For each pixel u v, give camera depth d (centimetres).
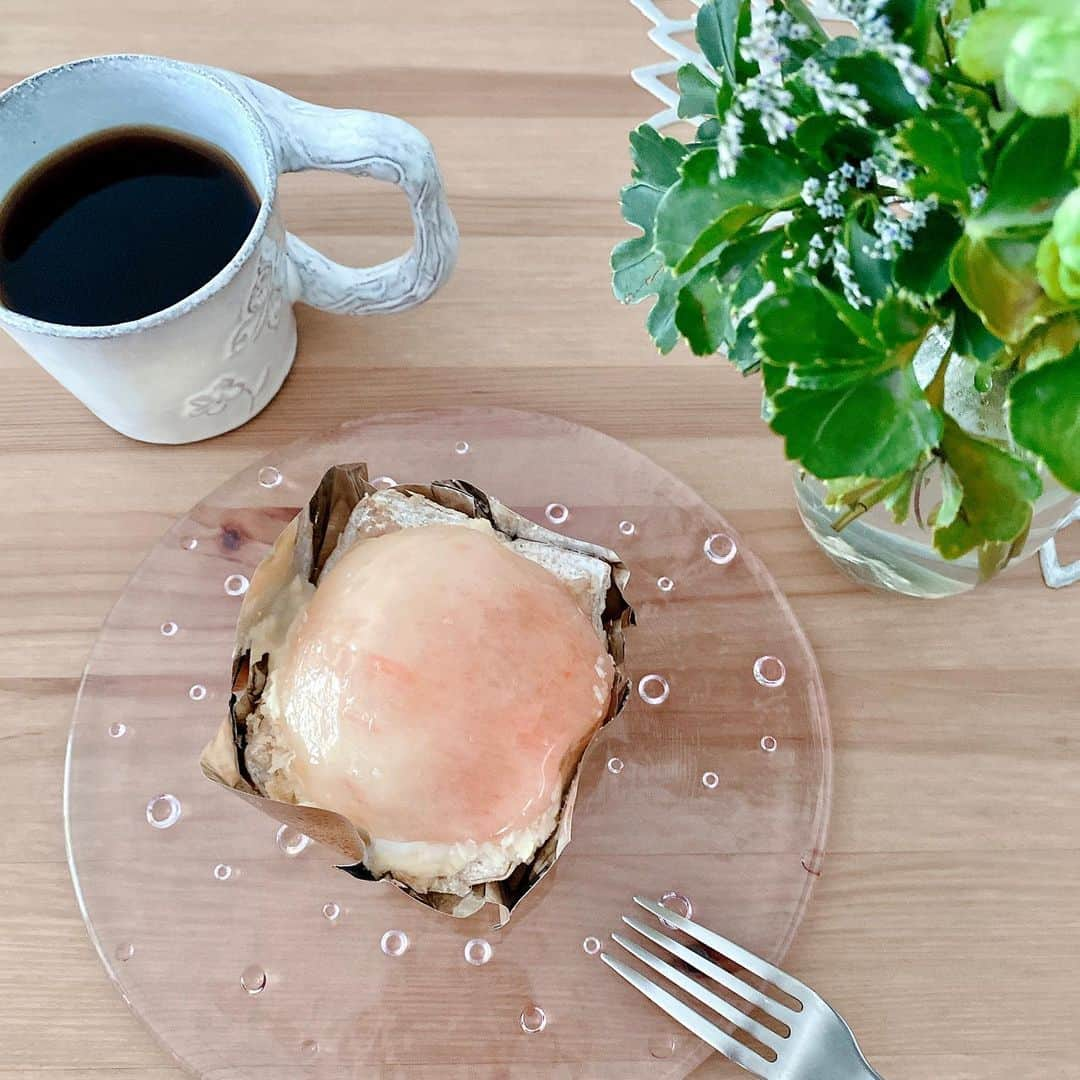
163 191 33
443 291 39
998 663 34
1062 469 19
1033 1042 30
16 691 34
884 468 20
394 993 31
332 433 37
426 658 29
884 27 19
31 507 36
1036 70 17
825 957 31
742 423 37
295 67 42
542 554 32
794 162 21
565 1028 30
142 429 35
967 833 32
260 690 31
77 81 32
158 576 35
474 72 42
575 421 37
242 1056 30
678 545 36
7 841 32
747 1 22
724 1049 29
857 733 34
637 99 42
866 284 21
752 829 32
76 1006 30
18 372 37
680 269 21
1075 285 18
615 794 33
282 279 34
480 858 29
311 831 29
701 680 34
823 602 35
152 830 32
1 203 32
